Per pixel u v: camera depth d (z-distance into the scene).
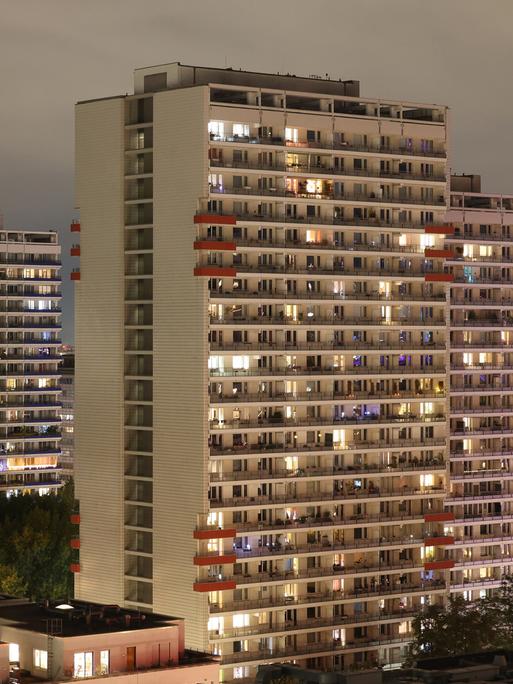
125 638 192.88
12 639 194.75
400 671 195.38
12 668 192.50
